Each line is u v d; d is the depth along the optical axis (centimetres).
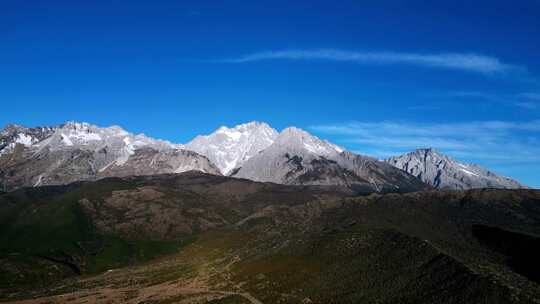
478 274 17400
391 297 18138
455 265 18688
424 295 17450
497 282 16575
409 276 19325
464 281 17262
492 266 19688
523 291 16100
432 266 19388
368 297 18688
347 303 18650
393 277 19675
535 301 15262
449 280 17800
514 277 17975
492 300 15700
